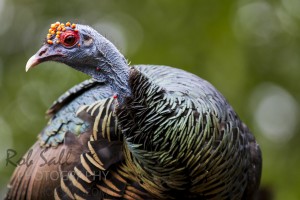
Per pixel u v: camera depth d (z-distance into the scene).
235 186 11.11
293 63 22.05
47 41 9.97
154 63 20.14
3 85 22.22
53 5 22.91
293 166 20.58
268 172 20.06
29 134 20.91
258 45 21.69
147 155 9.96
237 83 20.00
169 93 10.16
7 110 21.69
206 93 10.67
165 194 10.84
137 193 10.99
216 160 10.35
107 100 11.01
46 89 21.55
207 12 20.80
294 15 22.17
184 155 10.03
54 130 11.53
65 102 11.80
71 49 9.95
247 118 20.06
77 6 22.67
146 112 9.79
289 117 22.02
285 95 22.08
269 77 21.80
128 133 9.90
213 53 20.17
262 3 21.94
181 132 9.90
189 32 20.69
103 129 10.87
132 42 21.34
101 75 10.05
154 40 20.84
